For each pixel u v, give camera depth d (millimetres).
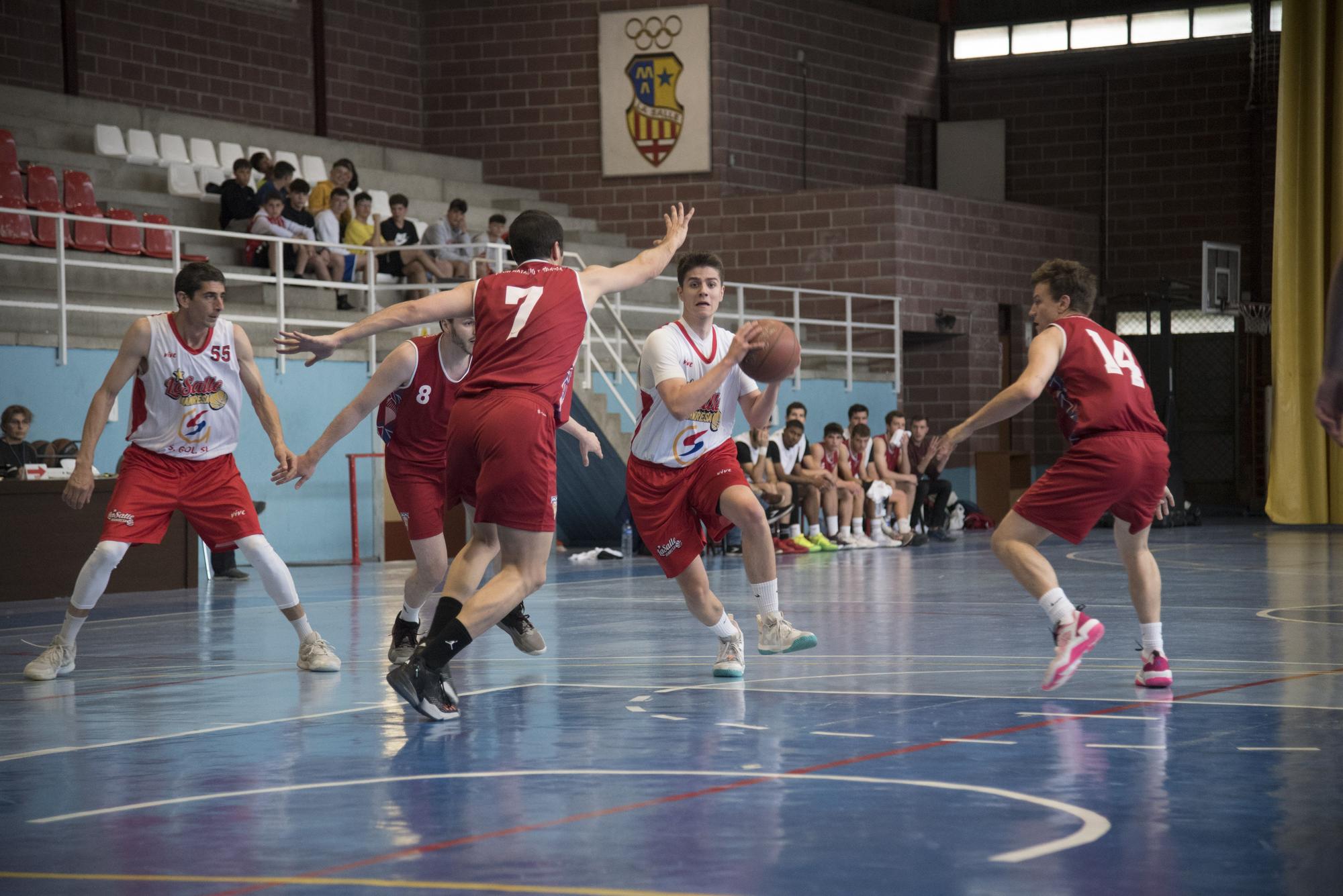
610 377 15484
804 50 21250
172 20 18188
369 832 3158
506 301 4605
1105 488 4871
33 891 2746
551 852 2951
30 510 10047
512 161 20750
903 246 19547
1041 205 22578
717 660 5773
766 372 5117
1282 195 17453
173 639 7258
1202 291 19453
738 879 2740
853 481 14992
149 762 3994
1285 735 4113
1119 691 5016
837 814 3236
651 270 4910
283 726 4555
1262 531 16734
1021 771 3660
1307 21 17219
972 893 2627
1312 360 17531
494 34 20734
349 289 14656
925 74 23156
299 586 10789
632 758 3916
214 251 15359
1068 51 22734
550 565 12508
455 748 4109
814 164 21422
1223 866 2777
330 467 13641
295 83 19531
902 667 5703
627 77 20328
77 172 14484
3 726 4641
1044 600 4840
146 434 5902
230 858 2963
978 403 20609
